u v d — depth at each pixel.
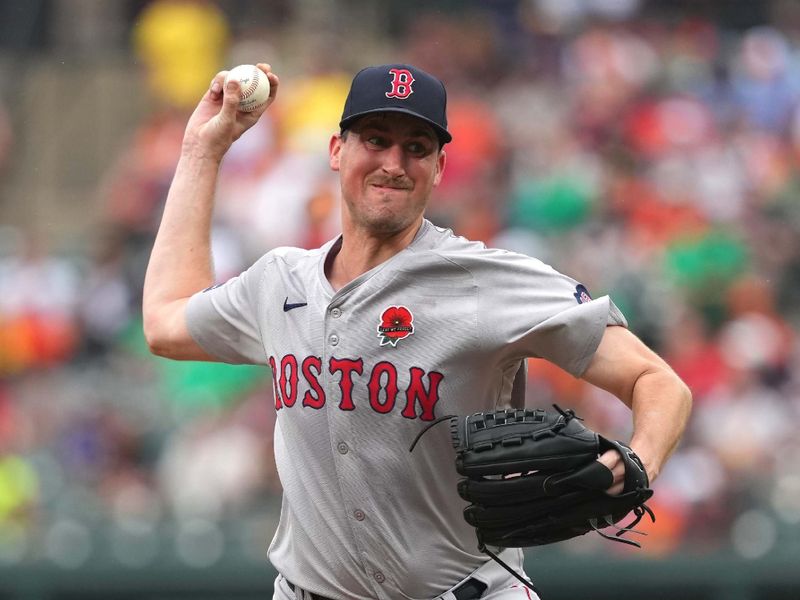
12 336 40.81
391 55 54.44
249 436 34.19
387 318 11.72
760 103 49.25
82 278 42.62
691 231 41.69
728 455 33.47
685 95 48.84
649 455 10.82
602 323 11.44
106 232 46.22
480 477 10.91
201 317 13.11
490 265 11.68
